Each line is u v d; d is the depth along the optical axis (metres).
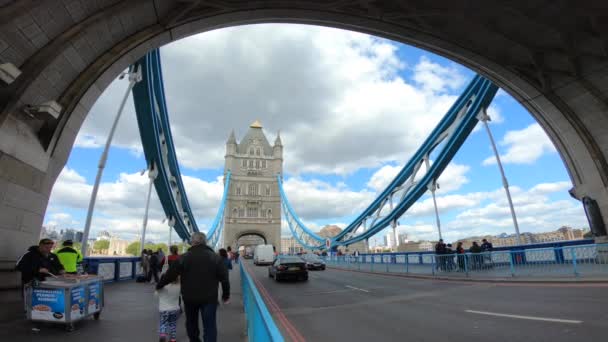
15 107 8.20
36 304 5.96
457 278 15.17
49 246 6.70
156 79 23.59
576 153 16.22
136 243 99.88
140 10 10.70
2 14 7.46
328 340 5.86
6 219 8.10
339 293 12.59
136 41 11.26
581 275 11.80
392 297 10.96
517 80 16.80
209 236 63.56
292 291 13.69
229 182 109.31
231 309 8.70
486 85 26.31
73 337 5.47
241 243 123.75
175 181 42.06
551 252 13.05
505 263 14.32
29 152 8.71
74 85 9.91
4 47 7.81
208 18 12.97
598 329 5.33
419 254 22.48
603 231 15.04
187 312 4.50
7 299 7.94
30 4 7.82
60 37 8.97
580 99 15.41
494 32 14.77
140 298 10.34
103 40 10.30
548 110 16.67
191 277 4.46
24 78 8.28
